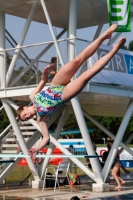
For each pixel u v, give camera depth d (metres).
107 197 11.60
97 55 15.51
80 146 30.41
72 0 15.78
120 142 16.72
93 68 5.96
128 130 63.19
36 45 16.48
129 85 16.73
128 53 17.09
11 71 16.75
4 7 17.05
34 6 16.38
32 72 17.36
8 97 16.83
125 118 17.28
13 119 16.98
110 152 16.42
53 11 17.73
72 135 61.62
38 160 17.81
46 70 6.65
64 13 17.97
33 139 17.92
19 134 16.95
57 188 17.16
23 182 19.75
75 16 15.82
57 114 17.62
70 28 15.80
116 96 16.59
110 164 16.20
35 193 15.64
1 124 52.31
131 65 17.09
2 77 16.89
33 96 6.55
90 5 17.05
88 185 18.36
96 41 5.94
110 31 5.89
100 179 15.66
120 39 5.89
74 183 18.55
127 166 22.03
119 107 21.05
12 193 15.84
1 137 19.00
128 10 15.38
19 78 17.02
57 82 6.26
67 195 14.84
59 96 6.25
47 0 16.30
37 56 16.73
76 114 15.44
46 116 6.48
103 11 17.89
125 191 15.76
